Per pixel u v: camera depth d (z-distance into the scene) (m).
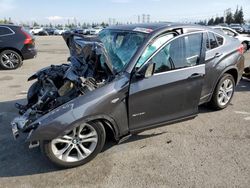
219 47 4.96
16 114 5.34
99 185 3.20
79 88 3.53
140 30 4.15
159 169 3.50
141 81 3.69
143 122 3.88
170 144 4.12
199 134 4.45
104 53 3.58
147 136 4.36
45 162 3.67
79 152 3.52
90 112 3.36
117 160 3.70
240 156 3.80
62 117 3.25
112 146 4.04
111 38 4.42
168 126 4.73
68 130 3.30
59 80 4.29
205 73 4.68
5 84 7.70
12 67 10.13
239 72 5.45
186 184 3.21
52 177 3.35
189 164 3.60
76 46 4.41
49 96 3.81
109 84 3.54
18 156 3.82
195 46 4.34
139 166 3.56
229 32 14.07
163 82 3.87
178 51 4.10
